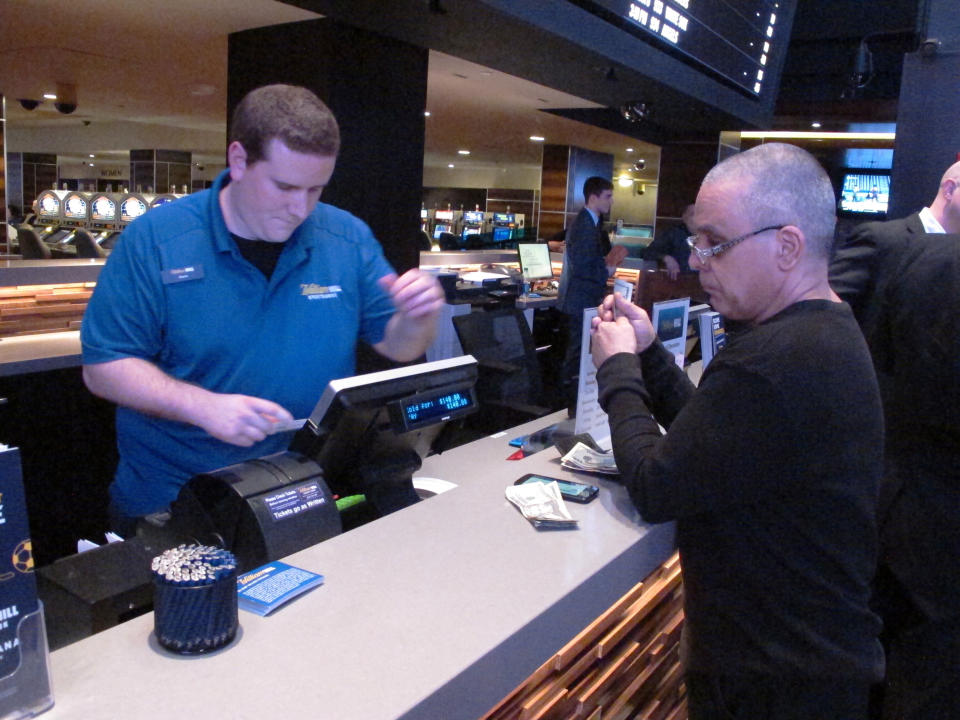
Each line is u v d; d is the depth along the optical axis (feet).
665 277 21.49
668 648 5.42
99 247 21.70
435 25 9.88
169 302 4.70
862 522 3.47
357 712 2.49
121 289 4.64
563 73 12.23
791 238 3.49
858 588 3.54
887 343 6.00
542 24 8.52
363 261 5.50
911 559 5.63
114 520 5.18
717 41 11.77
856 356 3.40
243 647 2.83
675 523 4.34
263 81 14.90
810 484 3.35
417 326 5.38
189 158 47.21
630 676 4.86
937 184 9.47
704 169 25.29
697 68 11.64
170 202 4.91
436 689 2.64
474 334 9.43
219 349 4.86
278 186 4.35
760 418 3.28
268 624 2.99
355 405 3.85
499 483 4.72
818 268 3.58
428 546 3.75
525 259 21.85
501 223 52.65
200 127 37.99
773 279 3.56
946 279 5.39
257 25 14.64
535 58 11.27
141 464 5.04
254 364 4.95
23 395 11.18
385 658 2.80
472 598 3.27
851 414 3.33
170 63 19.88
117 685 2.58
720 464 3.34
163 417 4.36
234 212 4.75
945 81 9.22
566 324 18.17
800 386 3.26
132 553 3.64
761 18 12.89
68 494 11.80
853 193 28.14
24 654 2.36
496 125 30.04
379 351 5.79
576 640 3.90
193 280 4.72
